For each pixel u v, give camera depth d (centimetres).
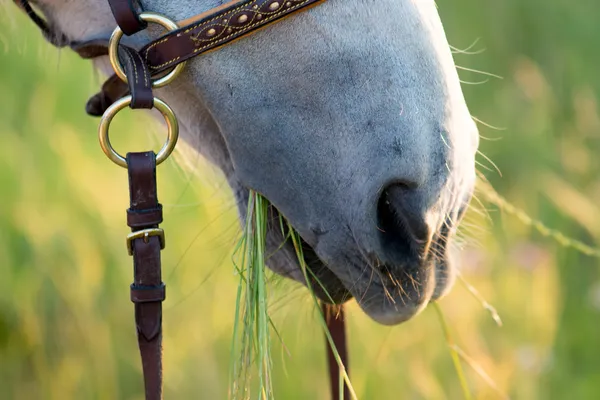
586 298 399
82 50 204
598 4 560
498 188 473
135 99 180
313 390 352
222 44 178
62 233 378
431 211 175
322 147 178
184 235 376
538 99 498
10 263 379
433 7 183
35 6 214
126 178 392
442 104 176
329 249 184
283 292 224
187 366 364
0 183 384
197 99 195
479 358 348
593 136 489
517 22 557
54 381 370
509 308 371
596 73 535
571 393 357
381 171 172
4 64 407
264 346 190
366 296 188
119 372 382
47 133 395
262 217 191
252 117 181
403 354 348
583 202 395
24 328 376
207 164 234
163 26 182
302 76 176
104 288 379
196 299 372
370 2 174
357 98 174
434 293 191
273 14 175
